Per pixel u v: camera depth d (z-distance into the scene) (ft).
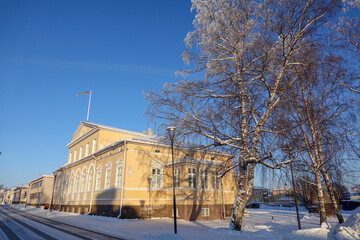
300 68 47.70
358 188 48.44
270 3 44.09
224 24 47.24
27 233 50.83
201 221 75.46
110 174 91.61
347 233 35.76
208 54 51.31
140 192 83.35
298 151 46.09
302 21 45.14
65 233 50.98
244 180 48.80
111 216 82.38
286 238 41.09
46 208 174.70
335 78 46.80
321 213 51.16
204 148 53.31
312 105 50.31
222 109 49.44
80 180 117.50
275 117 47.96
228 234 45.01
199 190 81.56
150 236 45.16
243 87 50.80
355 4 42.14
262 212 125.59
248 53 47.19
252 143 47.75
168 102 49.26
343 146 44.86
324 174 53.06
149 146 89.61
